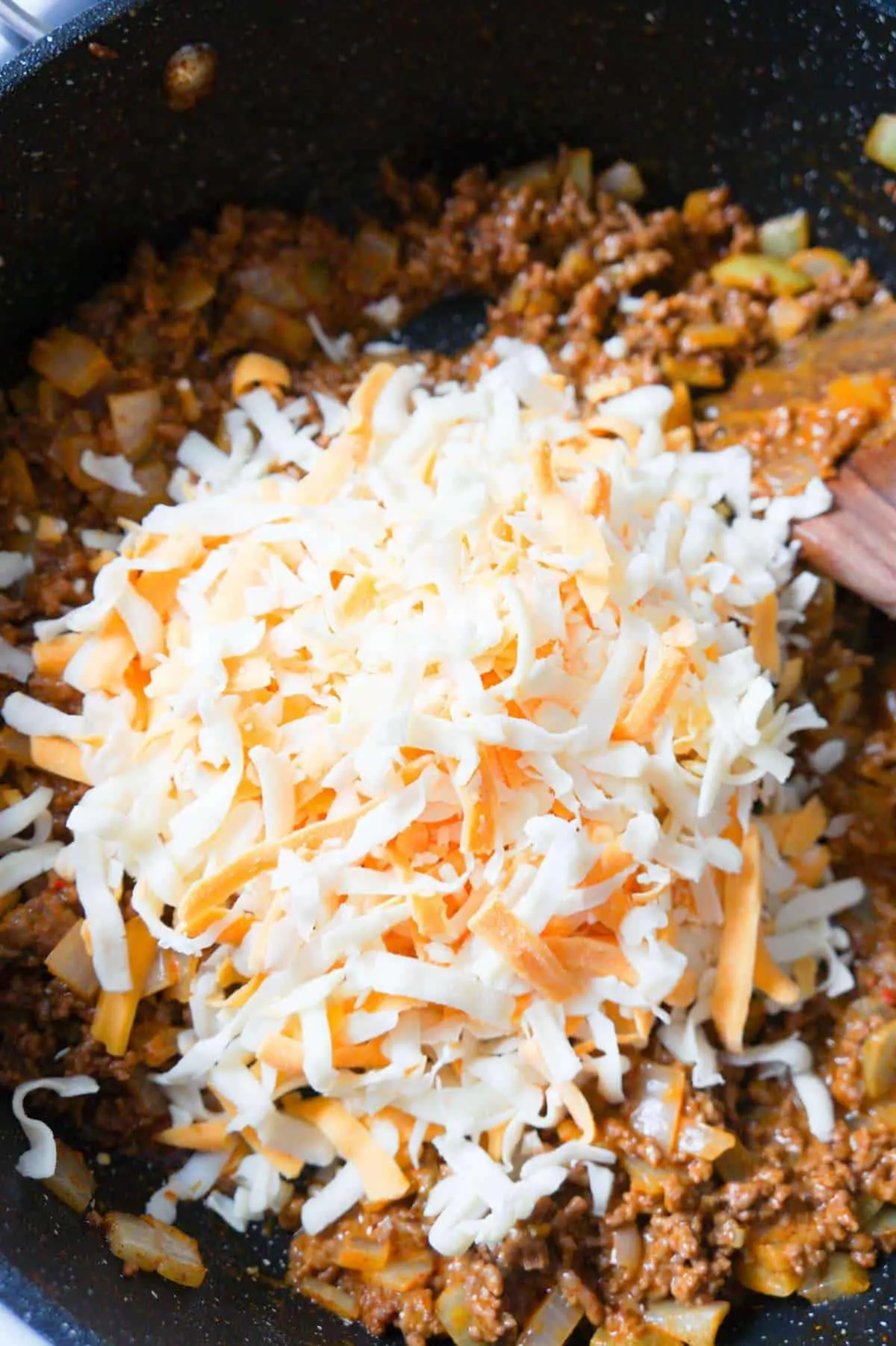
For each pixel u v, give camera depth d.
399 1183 0.35
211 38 0.37
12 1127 0.35
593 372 0.41
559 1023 0.35
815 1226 0.37
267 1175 0.36
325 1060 0.34
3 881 0.36
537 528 0.35
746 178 0.42
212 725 0.35
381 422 0.39
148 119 0.37
